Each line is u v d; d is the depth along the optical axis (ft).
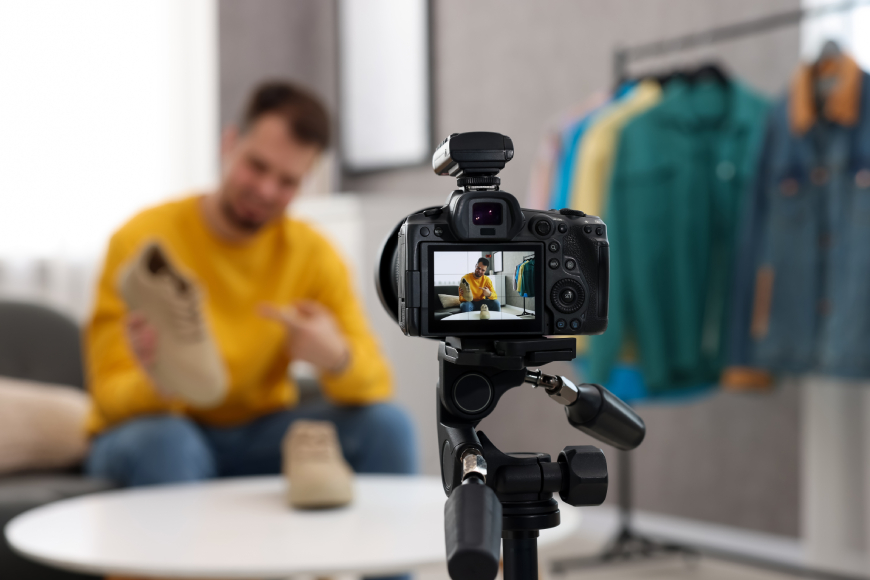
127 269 4.67
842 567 7.11
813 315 6.54
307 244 6.22
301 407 5.96
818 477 7.23
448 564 1.34
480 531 1.38
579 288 1.75
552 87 9.60
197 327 4.67
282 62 12.32
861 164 6.30
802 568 7.11
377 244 8.35
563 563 7.56
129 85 10.53
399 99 11.16
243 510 4.06
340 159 12.16
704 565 7.78
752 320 6.90
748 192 6.93
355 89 11.91
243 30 11.85
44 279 9.90
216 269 5.90
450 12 10.67
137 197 10.54
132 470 5.03
